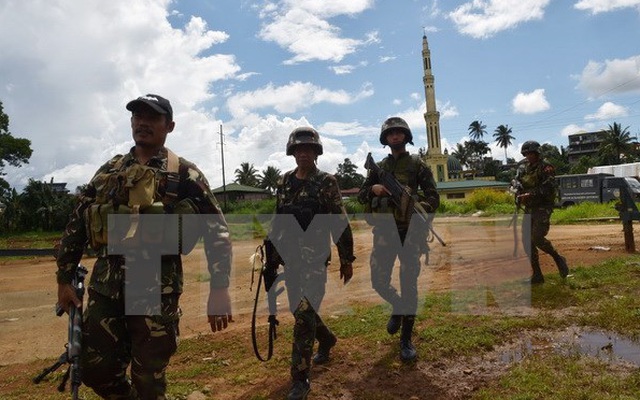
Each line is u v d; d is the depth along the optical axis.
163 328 2.46
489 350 3.94
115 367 2.49
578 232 13.30
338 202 3.38
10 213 47.44
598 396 2.95
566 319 4.57
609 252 8.77
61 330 5.61
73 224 2.63
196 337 4.78
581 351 3.77
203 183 2.65
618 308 4.70
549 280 6.20
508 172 100.50
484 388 3.25
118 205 2.43
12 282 10.23
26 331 5.59
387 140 4.07
